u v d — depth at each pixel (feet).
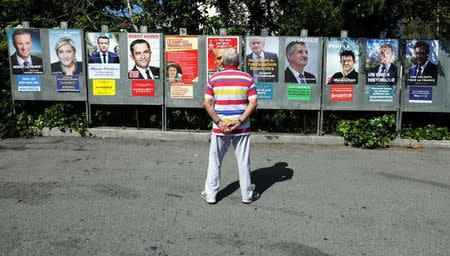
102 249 13.71
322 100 28.48
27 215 16.19
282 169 22.71
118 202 17.62
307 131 29.63
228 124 16.94
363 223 16.07
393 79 28.27
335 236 14.96
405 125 29.68
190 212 16.78
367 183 20.68
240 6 40.81
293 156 25.32
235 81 16.88
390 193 19.38
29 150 25.41
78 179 20.39
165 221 15.89
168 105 28.86
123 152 25.31
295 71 28.19
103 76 28.78
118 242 14.20
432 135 28.35
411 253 13.85
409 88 28.32
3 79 31.32
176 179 20.66
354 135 27.63
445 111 28.50
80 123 29.04
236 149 17.52
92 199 17.89
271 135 28.55
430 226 15.93
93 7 38.52
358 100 28.45
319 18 30.86
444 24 30.58
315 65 28.12
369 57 28.09
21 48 28.84
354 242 14.53
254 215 16.62
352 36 30.73
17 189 18.92
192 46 28.22
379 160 24.76
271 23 40.11
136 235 14.71
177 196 18.44
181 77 28.55
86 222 15.67
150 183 20.02
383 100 28.45
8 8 35.01
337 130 28.96
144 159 23.95
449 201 18.51
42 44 28.73
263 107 28.53
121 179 20.51
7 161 23.16
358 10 27.81
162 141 28.17
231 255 13.50
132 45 28.40
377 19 30.42
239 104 17.01
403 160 24.85
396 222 16.24
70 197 18.07
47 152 25.03
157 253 13.55
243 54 28.40
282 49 28.02
